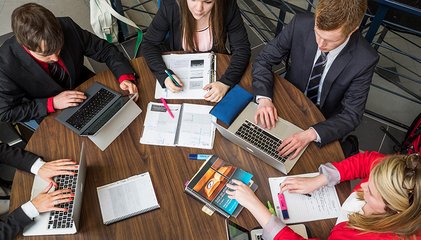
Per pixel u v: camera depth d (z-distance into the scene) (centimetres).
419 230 88
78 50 175
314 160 137
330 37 130
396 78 282
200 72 165
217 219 122
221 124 144
